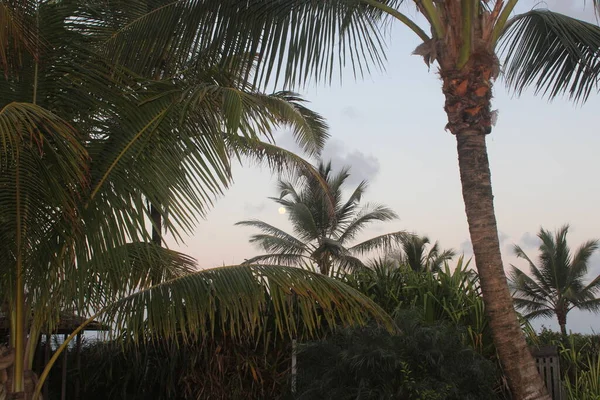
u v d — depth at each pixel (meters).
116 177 5.95
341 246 29.20
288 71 6.98
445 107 6.66
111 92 6.09
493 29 6.63
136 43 7.16
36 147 5.34
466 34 6.53
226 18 7.01
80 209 5.83
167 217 5.87
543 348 8.23
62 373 9.82
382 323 7.43
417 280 8.82
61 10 6.30
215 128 6.02
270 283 6.32
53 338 10.91
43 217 5.76
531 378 6.18
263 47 6.96
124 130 6.10
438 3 6.65
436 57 6.71
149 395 9.34
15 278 5.84
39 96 6.03
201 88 5.84
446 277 8.70
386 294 8.67
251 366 8.33
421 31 6.96
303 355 7.90
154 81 6.25
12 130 4.49
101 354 10.01
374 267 9.19
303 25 7.02
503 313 6.29
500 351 6.29
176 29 7.18
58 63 6.02
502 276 6.35
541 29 8.05
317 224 30.92
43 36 6.05
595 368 8.38
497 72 6.64
